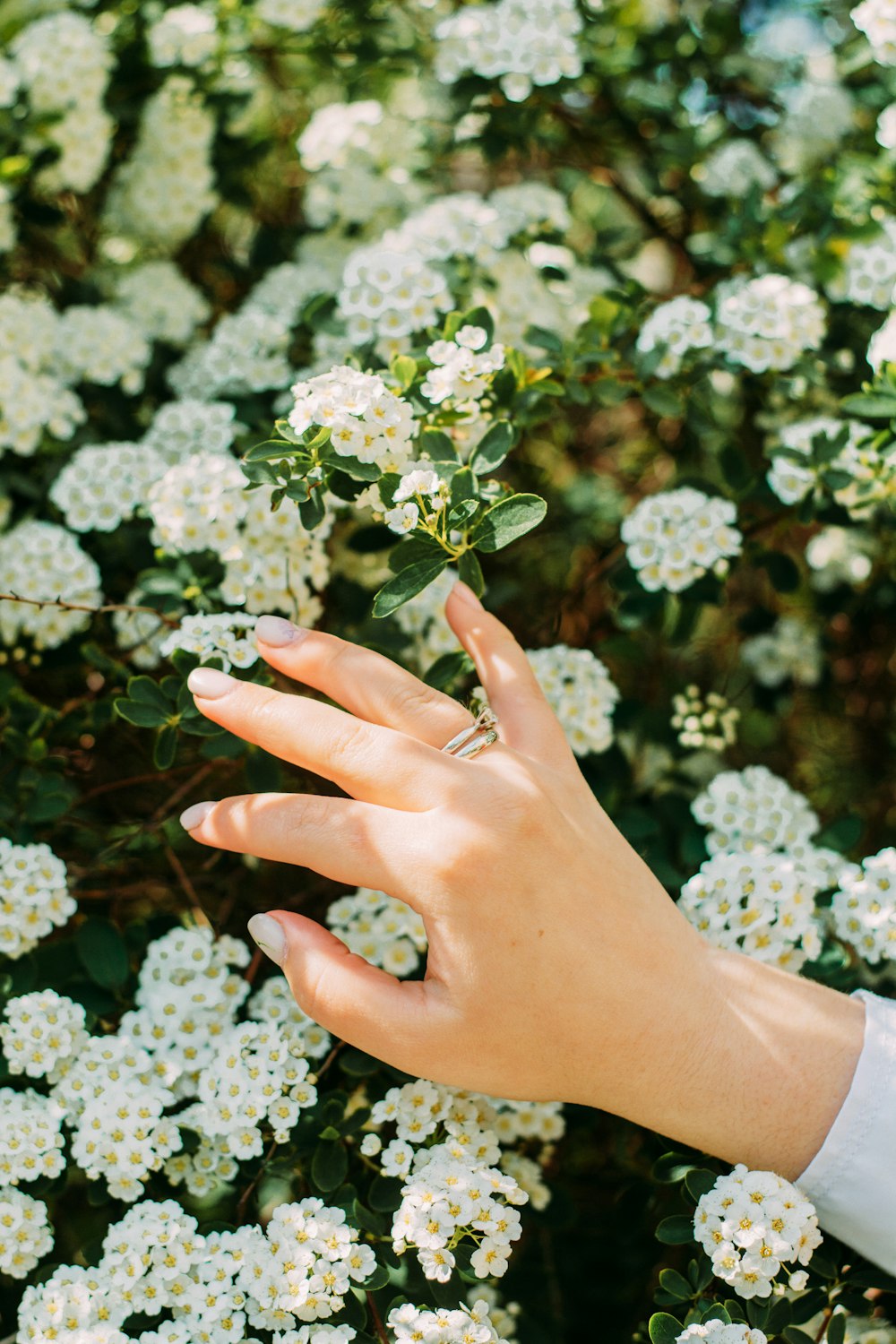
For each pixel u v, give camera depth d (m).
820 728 0.77
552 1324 0.60
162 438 0.62
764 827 0.58
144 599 0.59
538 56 0.66
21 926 0.55
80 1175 0.58
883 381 0.60
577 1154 0.63
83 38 0.70
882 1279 0.50
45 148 0.71
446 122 0.71
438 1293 0.50
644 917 0.49
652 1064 0.48
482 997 0.47
